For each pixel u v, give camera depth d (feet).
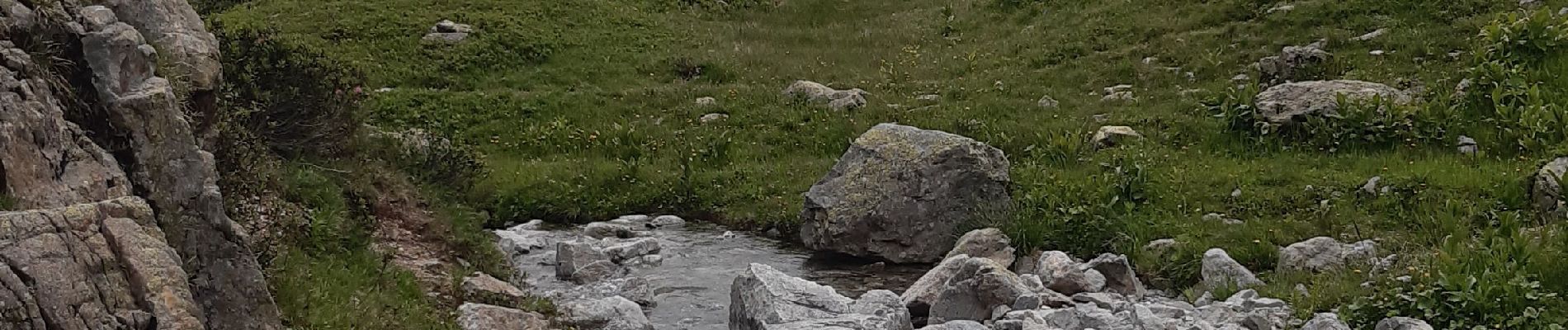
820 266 52.24
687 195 64.44
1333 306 38.65
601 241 55.72
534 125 80.43
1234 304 40.29
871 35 107.86
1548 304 35.14
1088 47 90.84
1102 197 54.60
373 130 60.54
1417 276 37.60
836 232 53.16
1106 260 44.16
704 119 79.92
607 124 79.82
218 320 26.86
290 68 49.85
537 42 101.40
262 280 28.14
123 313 21.47
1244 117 65.57
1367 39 80.48
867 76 91.15
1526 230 42.57
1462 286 35.70
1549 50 66.28
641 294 45.14
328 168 47.60
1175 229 50.67
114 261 22.04
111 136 28.60
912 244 52.47
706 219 62.80
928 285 42.73
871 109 79.05
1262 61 78.59
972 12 109.29
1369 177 55.47
